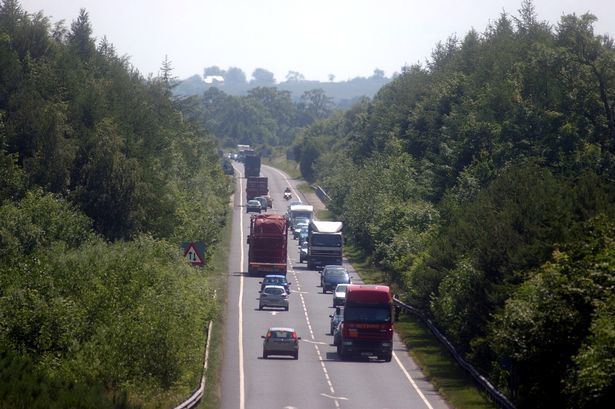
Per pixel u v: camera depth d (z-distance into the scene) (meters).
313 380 92.81
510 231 89.56
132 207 139.88
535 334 67.00
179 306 82.50
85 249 97.12
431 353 108.38
